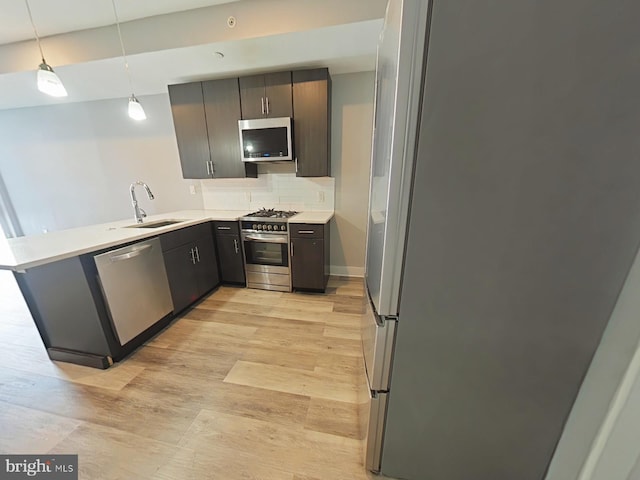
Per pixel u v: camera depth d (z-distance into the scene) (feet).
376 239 3.27
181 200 11.31
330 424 4.33
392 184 2.45
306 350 6.18
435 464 3.30
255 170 9.93
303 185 10.06
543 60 1.94
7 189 12.88
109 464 3.73
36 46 7.34
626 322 2.20
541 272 2.40
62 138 11.59
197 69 7.89
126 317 5.95
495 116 2.12
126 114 10.74
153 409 4.61
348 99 8.96
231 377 5.35
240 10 6.10
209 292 9.28
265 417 4.45
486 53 2.01
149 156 11.06
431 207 2.44
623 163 2.02
